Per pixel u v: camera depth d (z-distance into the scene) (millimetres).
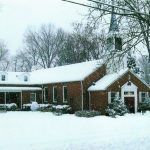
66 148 15477
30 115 39875
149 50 15086
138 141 17047
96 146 15742
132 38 14961
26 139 19938
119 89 41312
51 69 55875
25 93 51688
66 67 51250
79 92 42531
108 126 27016
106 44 16469
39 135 21891
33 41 81500
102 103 40156
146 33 14641
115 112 37656
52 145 16812
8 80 52531
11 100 51656
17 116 38312
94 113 38281
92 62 45250
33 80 54250
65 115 40094
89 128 25797
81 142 17484
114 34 15734
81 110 41969
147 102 41469
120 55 15859
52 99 48969
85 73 42594
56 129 25422
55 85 48375
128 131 22922
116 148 14961
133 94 42344
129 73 42281
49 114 41531
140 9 14180
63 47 71375
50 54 79438
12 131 24266
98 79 43406
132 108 42219
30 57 81688
